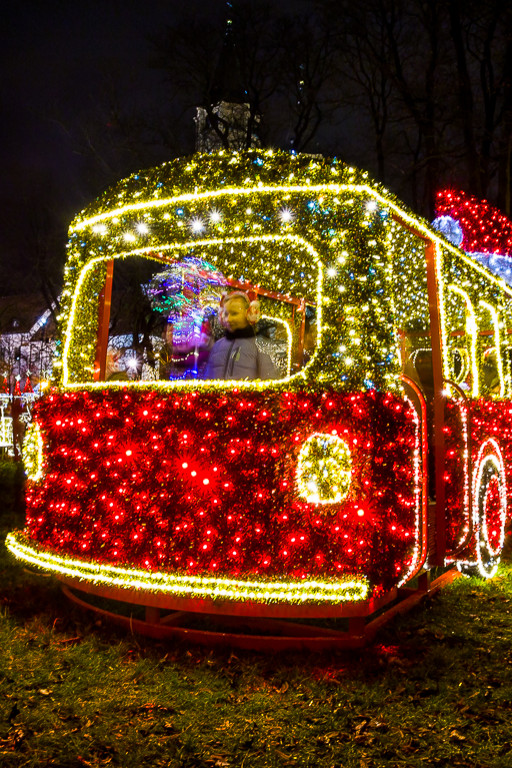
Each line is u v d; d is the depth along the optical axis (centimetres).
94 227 502
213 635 424
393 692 364
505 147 1756
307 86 2203
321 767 294
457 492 576
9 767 288
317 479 396
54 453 477
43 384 508
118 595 432
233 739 316
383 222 425
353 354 405
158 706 346
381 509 401
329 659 400
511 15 1750
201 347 708
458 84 1892
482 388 692
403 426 442
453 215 645
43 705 347
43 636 443
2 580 596
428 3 1927
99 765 293
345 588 384
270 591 388
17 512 934
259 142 2255
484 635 466
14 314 3016
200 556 409
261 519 400
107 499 444
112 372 624
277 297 725
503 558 732
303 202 418
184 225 469
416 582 591
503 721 336
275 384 410
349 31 2061
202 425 418
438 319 537
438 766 296
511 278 761
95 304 519
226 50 2219
